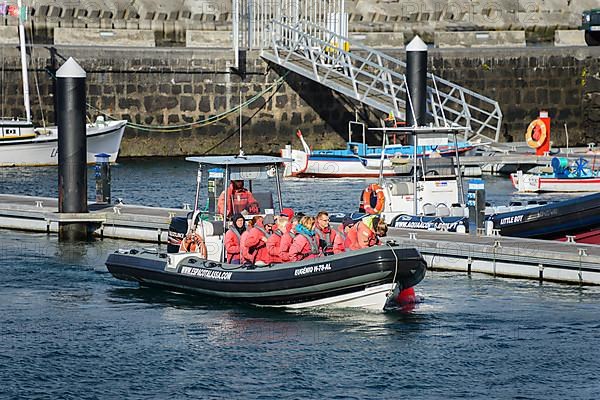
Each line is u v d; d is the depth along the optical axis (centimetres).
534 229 5488
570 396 3706
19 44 9756
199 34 10519
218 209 4906
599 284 4928
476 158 8731
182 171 9069
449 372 3903
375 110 10394
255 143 10262
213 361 4006
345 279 4416
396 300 4647
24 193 7831
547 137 9044
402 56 10531
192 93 10119
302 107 10312
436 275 5191
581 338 4244
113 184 8244
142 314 4569
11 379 3838
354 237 4556
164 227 6012
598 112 10862
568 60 10875
